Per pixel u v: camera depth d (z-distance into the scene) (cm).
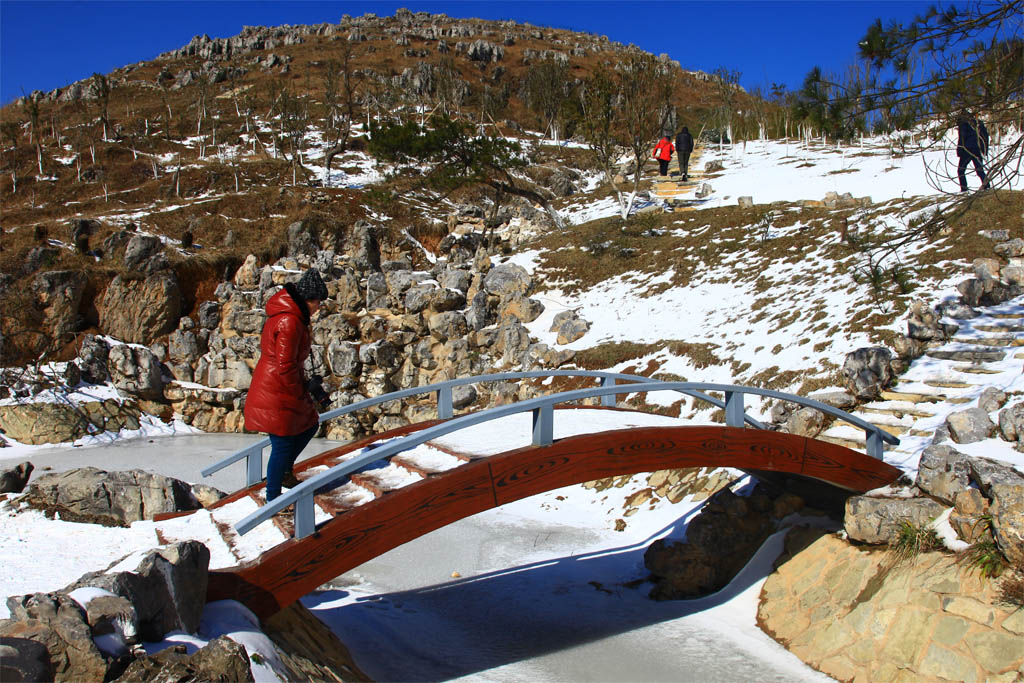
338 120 5025
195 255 2516
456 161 3338
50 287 2184
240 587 538
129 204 3450
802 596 817
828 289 1670
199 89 5894
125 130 5047
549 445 679
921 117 900
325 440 2083
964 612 654
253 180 3803
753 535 958
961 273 1477
